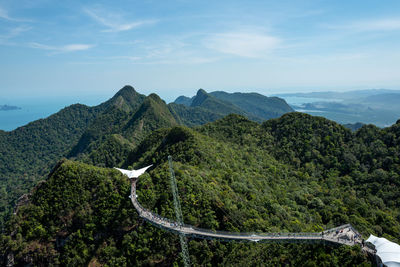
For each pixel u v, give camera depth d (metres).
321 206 128.25
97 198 107.19
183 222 91.38
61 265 92.12
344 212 120.50
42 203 105.38
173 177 106.12
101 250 92.75
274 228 94.00
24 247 93.94
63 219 100.81
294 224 102.12
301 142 192.00
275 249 86.56
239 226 92.75
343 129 197.50
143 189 104.12
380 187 147.50
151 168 148.25
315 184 156.75
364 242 79.56
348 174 166.75
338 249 79.81
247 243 87.81
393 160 161.00
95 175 113.69
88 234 96.44
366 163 169.38
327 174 168.00
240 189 119.75
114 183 111.31
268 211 109.25
